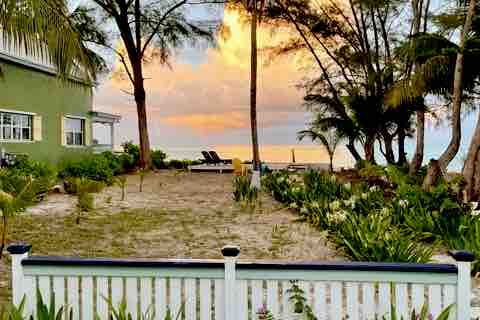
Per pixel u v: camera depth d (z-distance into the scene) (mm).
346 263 2928
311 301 3102
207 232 8367
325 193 10789
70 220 9281
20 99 15250
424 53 11844
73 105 19094
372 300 2904
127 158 21484
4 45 12086
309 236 7961
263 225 9031
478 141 9742
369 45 20000
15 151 14797
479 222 6520
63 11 6340
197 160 25969
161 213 10461
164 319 2984
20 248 3059
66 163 17375
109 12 20594
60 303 3074
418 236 6891
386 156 18875
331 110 19609
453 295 2840
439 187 8461
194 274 3004
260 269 2957
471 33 11648
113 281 3051
